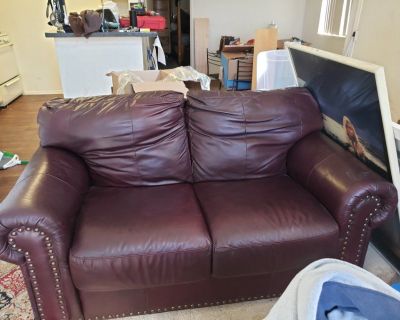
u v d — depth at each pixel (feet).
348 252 4.74
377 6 8.39
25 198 4.00
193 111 5.97
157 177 5.69
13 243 3.85
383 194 4.40
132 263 4.06
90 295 4.41
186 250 4.15
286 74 9.10
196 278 4.34
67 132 5.40
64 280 4.14
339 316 2.16
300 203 4.87
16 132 12.00
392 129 4.12
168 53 25.45
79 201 4.79
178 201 4.98
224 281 4.66
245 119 5.90
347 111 5.01
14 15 15.60
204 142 5.87
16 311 4.92
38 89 17.21
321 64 5.19
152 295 4.57
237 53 16.33
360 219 4.52
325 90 5.59
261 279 4.75
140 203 4.91
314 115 6.14
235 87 15.60
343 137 5.54
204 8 18.22
